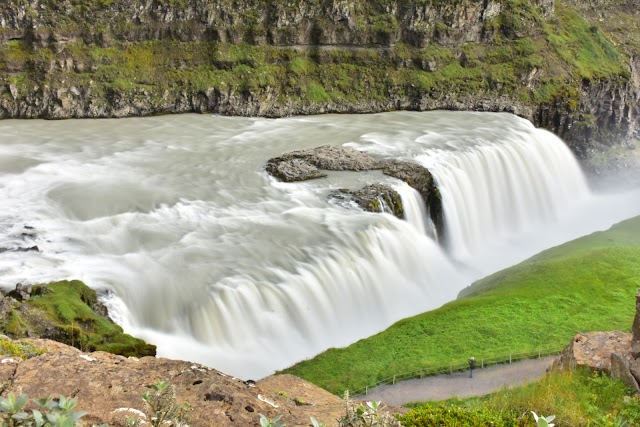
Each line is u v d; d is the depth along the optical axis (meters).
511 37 99.75
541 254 60.06
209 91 84.44
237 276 44.50
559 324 42.16
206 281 43.44
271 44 89.62
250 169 64.06
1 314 33.59
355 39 92.94
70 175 59.00
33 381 11.26
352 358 39.88
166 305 41.81
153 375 12.05
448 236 65.00
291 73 89.31
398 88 93.00
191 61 85.62
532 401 19.89
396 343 41.53
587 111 101.50
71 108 79.00
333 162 65.62
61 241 47.09
